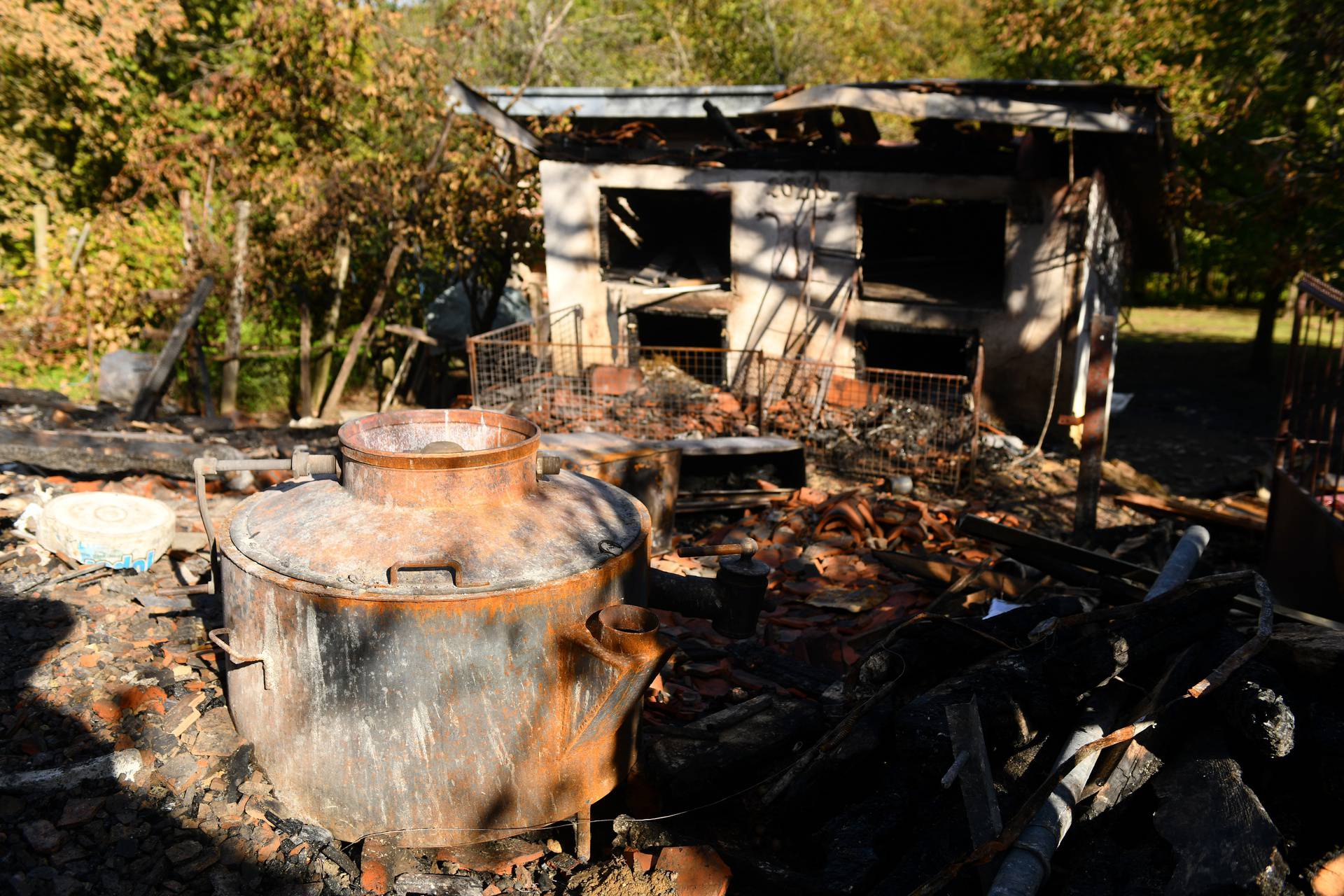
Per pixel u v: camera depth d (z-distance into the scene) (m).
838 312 11.12
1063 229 9.96
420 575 3.30
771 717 4.26
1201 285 26.48
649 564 3.89
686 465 8.28
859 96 9.67
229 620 3.60
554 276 12.38
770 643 5.61
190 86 16.00
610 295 12.15
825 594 6.23
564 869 3.63
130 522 5.45
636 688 3.38
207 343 13.78
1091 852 3.14
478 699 3.29
